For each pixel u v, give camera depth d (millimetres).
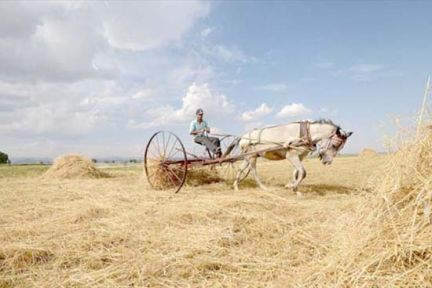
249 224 5422
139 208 6773
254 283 3469
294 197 8164
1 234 5184
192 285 3521
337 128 8930
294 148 9070
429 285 2428
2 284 3641
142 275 3732
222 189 9781
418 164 2992
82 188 10148
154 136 9875
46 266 4125
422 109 3084
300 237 4688
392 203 2973
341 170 14492
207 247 4469
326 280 3010
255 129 9883
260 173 14484
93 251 4492
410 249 2623
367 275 2697
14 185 11211
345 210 5789
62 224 5793
